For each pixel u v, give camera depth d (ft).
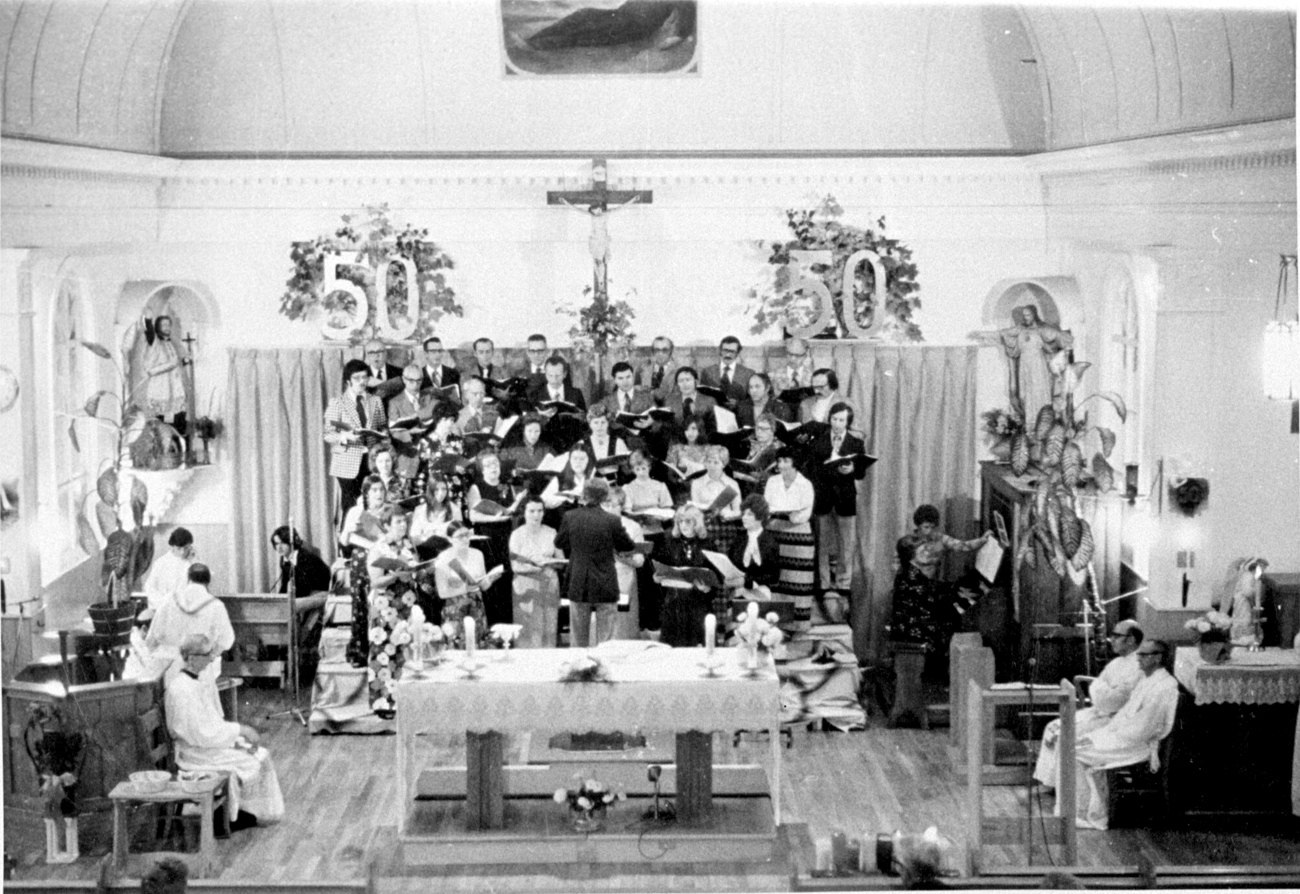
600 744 43.57
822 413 52.21
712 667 39.27
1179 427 47.85
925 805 41.91
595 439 50.24
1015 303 53.16
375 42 50.60
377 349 52.60
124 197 50.93
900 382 52.80
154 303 52.54
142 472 51.49
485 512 48.91
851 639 49.19
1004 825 40.37
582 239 53.42
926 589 49.37
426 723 38.27
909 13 50.24
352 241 52.95
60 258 48.19
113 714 40.27
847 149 52.60
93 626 44.42
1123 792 41.27
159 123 51.37
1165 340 47.73
